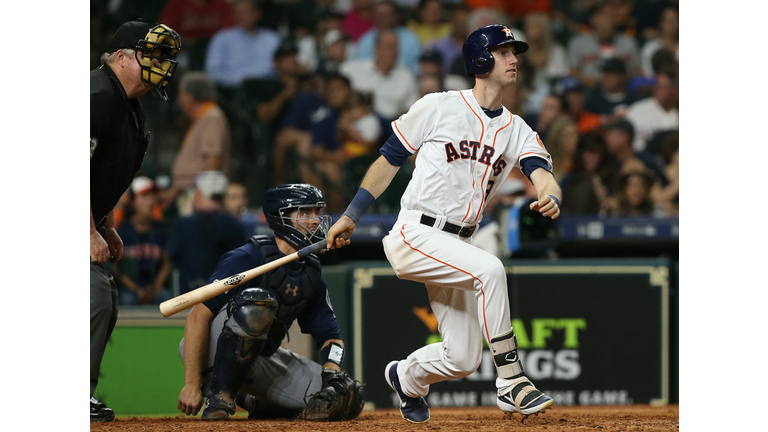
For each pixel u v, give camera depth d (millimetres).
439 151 14680
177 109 35438
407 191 15141
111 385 21984
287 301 16672
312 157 33656
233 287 15945
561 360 25500
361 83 36312
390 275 25141
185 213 29312
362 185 15031
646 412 20797
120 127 15633
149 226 27734
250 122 35656
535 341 25469
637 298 25734
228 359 15922
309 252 15156
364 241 28859
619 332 25625
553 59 39500
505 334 14336
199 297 15109
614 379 25531
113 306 16391
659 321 25641
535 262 25547
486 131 14773
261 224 28359
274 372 17484
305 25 40094
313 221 16656
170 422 15727
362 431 13492
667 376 25578
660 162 35062
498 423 14945
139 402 22031
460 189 14742
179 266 26484
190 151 31906
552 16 42156
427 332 25016
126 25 15547
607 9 41250
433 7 40562
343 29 39625
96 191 16047
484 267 14180
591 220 29438
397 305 25078
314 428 14023
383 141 34812
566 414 19234
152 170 32281
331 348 17266
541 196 14438
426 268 14648
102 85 15352
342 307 25094
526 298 25500
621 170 33906
